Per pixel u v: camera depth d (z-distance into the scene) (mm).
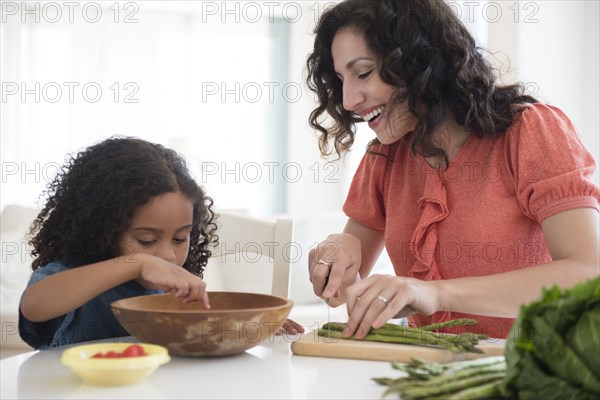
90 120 6539
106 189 1302
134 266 1132
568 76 2926
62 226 1357
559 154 1276
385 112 1399
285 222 1606
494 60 2926
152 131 6715
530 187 1283
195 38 6750
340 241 1437
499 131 1385
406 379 825
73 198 1352
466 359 1024
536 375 697
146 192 1277
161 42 6703
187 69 6766
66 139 6477
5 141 6320
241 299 1173
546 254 1388
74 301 1115
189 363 1011
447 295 1158
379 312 1096
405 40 1332
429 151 1376
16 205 3406
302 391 861
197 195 1386
